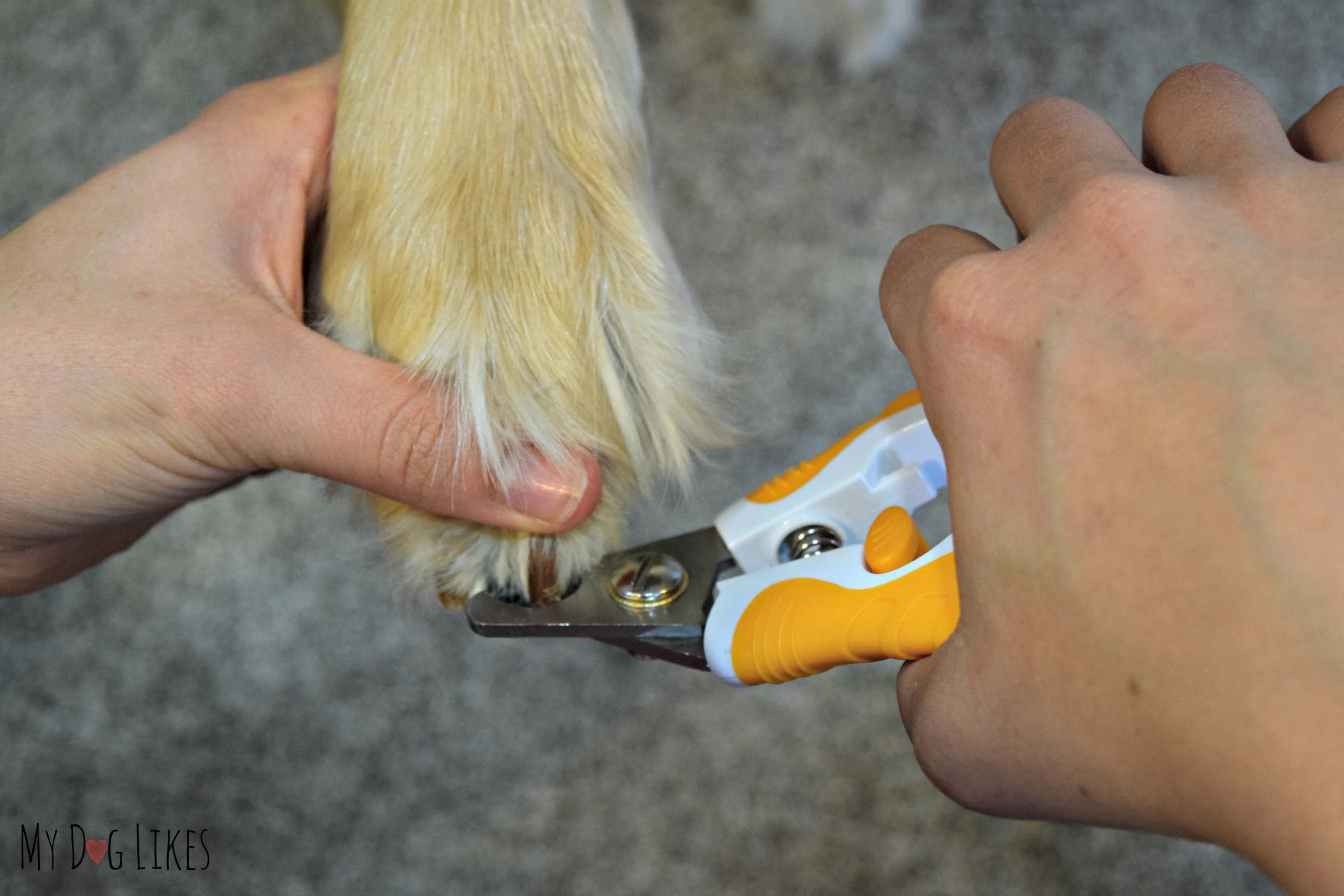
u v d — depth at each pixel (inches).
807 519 25.8
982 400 16.6
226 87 60.7
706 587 26.2
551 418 25.3
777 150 57.4
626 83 27.0
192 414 27.0
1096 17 60.2
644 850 45.6
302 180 30.3
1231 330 14.5
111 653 50.4
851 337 53.1
